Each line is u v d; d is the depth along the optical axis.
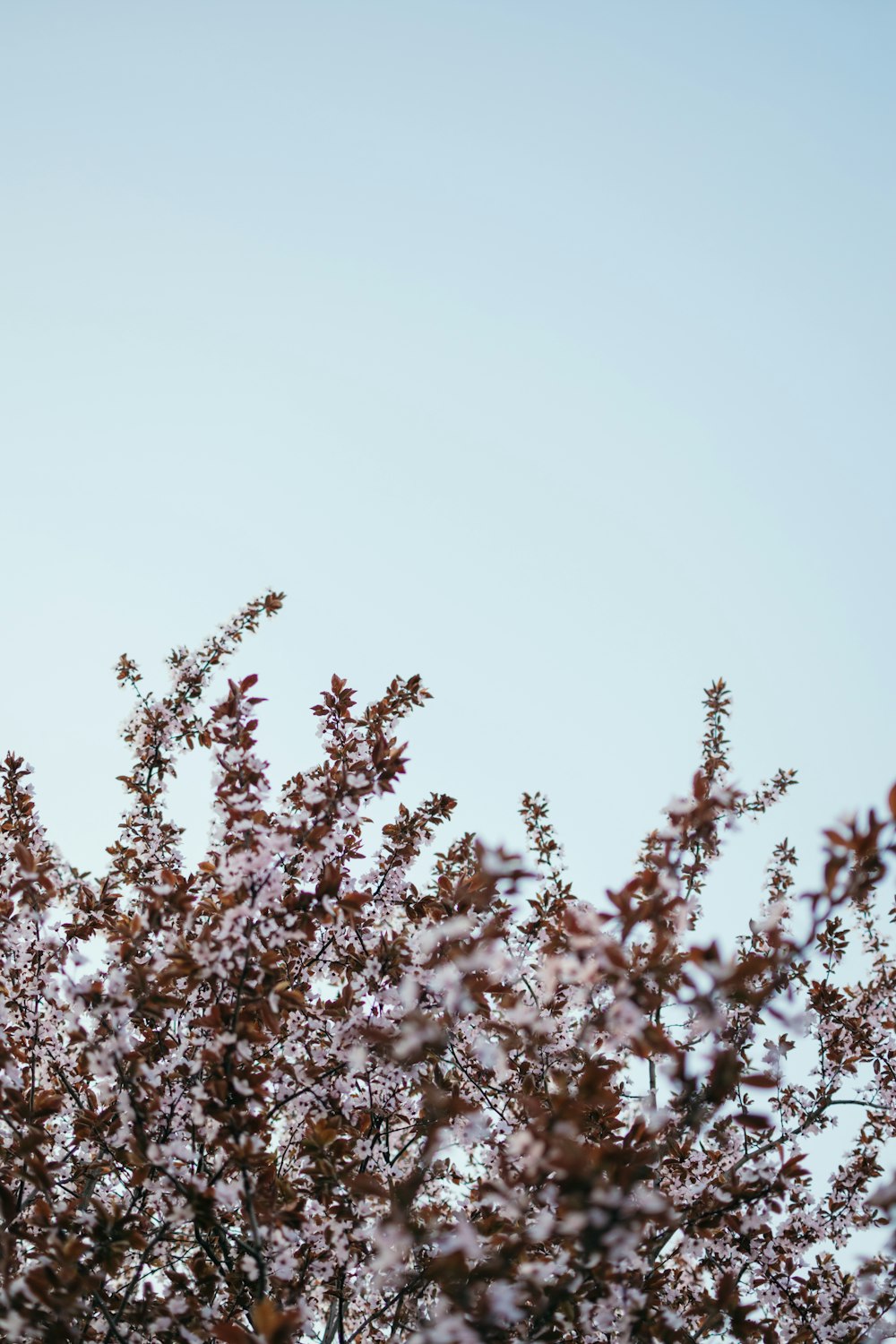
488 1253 3.49
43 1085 4.57
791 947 2.88
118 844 5.75
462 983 3.47
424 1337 3.00
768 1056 3.76
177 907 4.21
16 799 5.38
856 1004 5.40
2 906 4.61
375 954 4.35
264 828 4.12
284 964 4.72
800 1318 4.40
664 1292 4.16
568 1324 3.55
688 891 5.74
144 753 6.01
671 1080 3.00
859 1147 5.28
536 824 6.72
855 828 2.78
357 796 4.45
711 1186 4.09
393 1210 3.41
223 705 4.50
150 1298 4.02
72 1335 3.45
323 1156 3.80
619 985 3.02
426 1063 4.11
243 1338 2.96
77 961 3.81
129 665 6.48
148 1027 4.64
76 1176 4.46
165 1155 3.67
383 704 5.39
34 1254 4.37
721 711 7.27
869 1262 4.12
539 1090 4.13
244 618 6.79
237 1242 3.70
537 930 5.18
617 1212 2.77
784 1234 4.71
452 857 5.64
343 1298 4.12
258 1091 3.74
